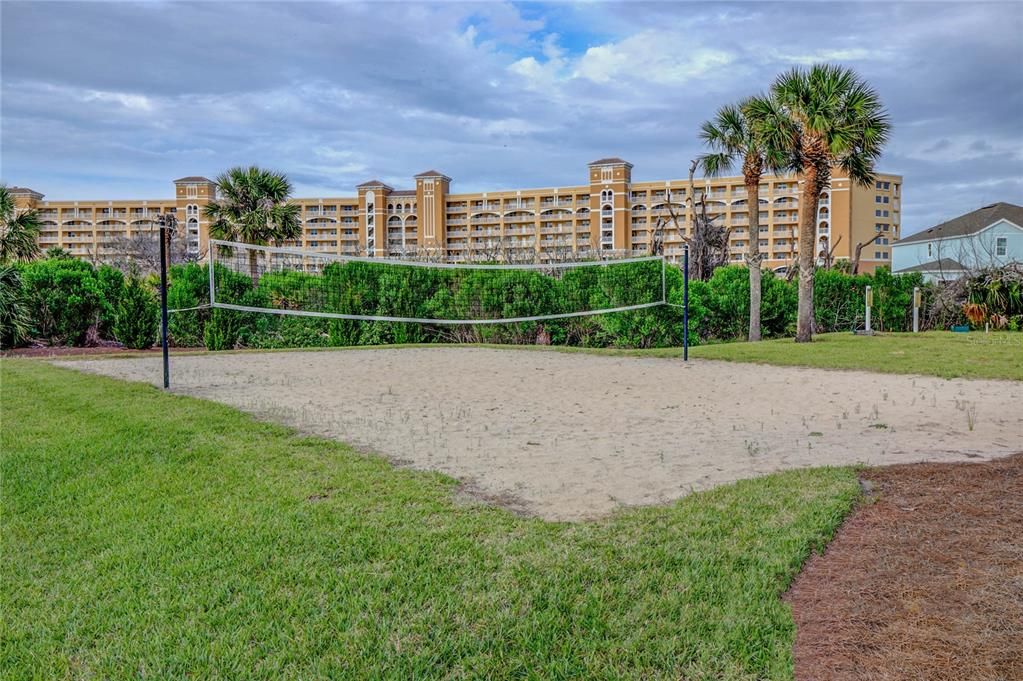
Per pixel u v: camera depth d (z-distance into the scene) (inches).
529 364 501.7
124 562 128.4
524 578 119.8
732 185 3316.9
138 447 214.5
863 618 105.2
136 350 633.6
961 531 137.6
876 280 904.3
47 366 454.9
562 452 217.5
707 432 248.4
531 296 720.3
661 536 137.7
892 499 159.0
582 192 3535.9
